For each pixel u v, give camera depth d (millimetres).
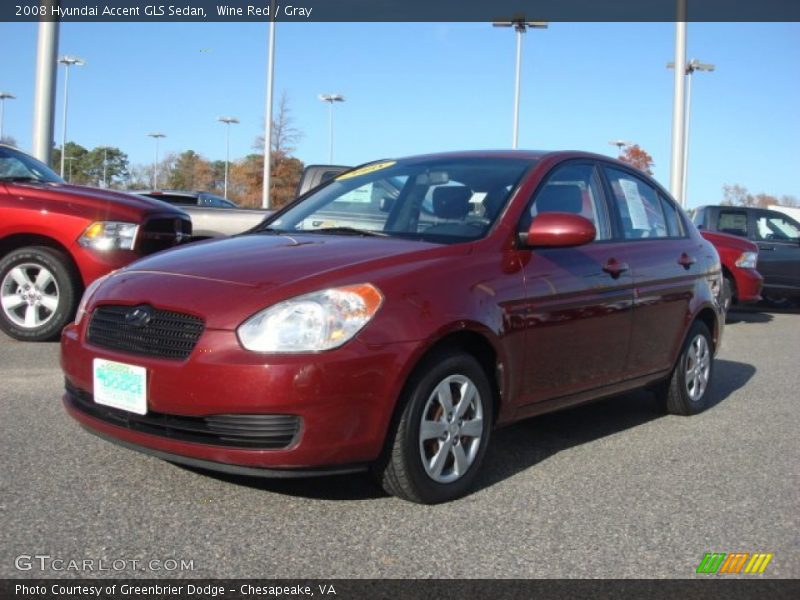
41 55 12055
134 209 7512
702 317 6055
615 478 4379
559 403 4547
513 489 4121
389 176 5047
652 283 5242
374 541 3379
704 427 5605
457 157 5098
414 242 4125
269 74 27266
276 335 3367
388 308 3553
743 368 8078
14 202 7324
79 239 7238
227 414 3361
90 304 3936
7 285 7348
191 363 3398
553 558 3309
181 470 4094
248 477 4043
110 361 3635
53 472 4004
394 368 3488
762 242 13625
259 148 42344
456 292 3820
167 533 3361
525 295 4160
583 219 4180
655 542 3516
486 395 3994
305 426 3344
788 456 4922
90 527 3393
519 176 4656
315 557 3209
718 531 3670
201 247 4301
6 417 4926
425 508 3768
